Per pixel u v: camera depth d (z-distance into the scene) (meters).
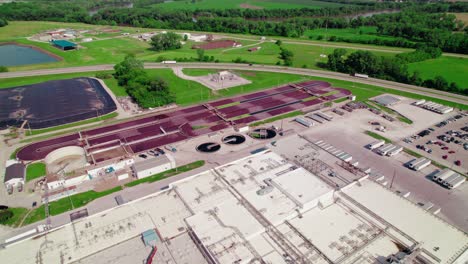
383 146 134.75
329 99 185.00
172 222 81.50
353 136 145.38
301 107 174.75
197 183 95.44
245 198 88.50
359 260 71.81
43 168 122.56
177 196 90.56
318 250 73.94
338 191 92.25
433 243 76.12
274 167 103.19
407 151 133.62
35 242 76.06
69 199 105.50
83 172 117.69
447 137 143.38
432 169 122.25
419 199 105.75
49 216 97.94
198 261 71.06
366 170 116.19
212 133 147.88
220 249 72.50
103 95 191.75
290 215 83.12
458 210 101.25
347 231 79.62
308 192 89.62
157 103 174.25
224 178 97.25
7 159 128.62
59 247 74.69
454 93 194.75
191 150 134.38
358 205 87.81
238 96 189.75
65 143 140.25
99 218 83.12
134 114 167.75
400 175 118.25
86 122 159.12
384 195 91.94
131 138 143.50
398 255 72.75
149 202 88.50
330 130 150.38
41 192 109.19
